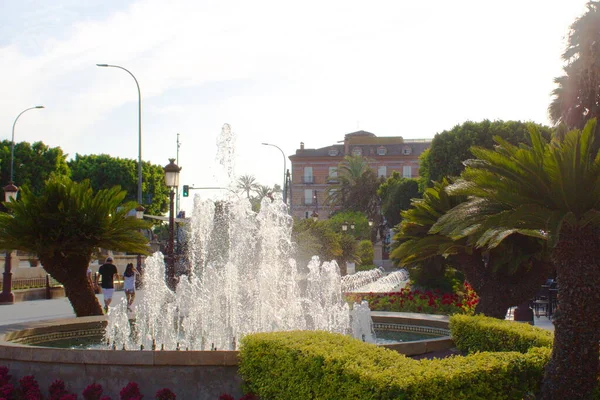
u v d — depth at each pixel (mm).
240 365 7746
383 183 67125
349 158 72688
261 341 7492
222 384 7797
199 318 12641
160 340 11562
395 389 5859
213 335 11891
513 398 6766
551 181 7285
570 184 7113
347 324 12969
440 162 42312
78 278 14203
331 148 93875
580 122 21891
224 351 7840
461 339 9422
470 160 8523
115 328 11188
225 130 16766
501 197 7598
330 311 13492
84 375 7922
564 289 7105
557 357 7039
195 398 7770
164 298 13219
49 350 8047
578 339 6945
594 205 7184
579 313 6961
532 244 13320
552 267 13484
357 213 61312
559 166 7145
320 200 90875
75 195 14078
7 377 8078
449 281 19562
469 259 14055
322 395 6523
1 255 29625
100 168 60656
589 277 6977
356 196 69375
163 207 64750
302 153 94000
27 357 8148
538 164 7395
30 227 13594
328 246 32500
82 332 11203
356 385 6133
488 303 13734
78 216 13852
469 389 6375
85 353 7906
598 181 6977
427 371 6293
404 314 12609
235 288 13023
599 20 21156
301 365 6844
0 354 8359
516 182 7598
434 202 14258
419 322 11977
